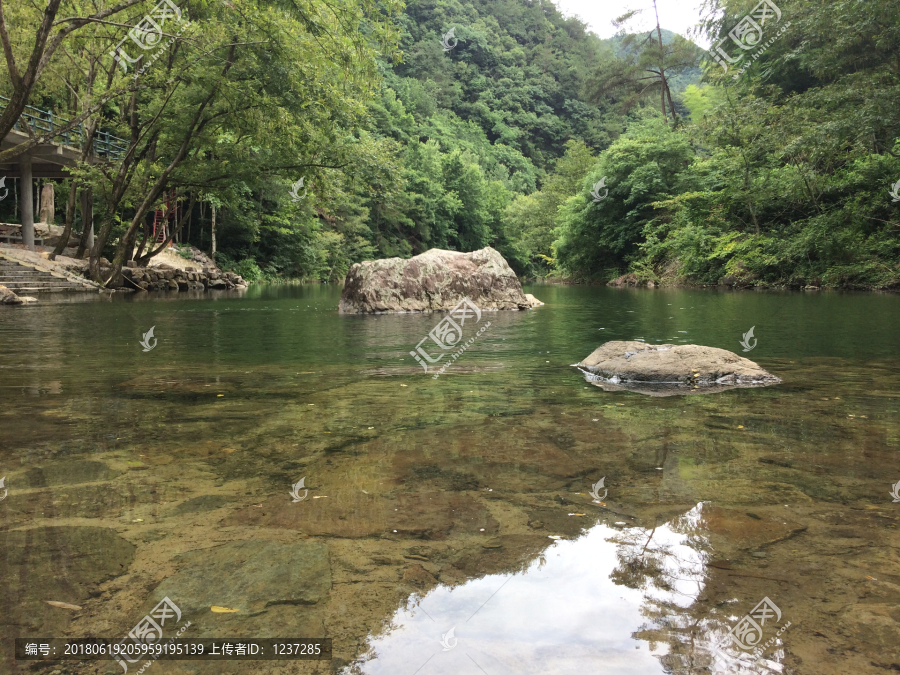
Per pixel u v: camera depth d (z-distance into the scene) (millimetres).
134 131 16188
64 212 30141
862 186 16484
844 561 1382
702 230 21578
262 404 3113
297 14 12148
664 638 1090
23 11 13820
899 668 1001
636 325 7641
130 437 2449
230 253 31688
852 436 2473
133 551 1426
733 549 1447
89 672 997
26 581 1278
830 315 8773
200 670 1001
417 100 71375
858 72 14273
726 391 3494
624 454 2230
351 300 10516
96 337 6328
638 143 28031
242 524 1587
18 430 2549
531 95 91438
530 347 5582
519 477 1973
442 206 52250
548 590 1261
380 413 2914
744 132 17828
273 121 13828
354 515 1651
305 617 1157
